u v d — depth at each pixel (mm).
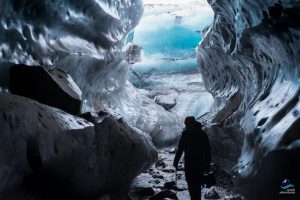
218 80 14789
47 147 3820
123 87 16047
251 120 5305
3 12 5305
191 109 22031
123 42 14891
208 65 15547
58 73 6285
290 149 3473
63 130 4309
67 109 5562
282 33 4918
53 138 4000
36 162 3656
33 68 5527
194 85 24641
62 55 7246
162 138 16922
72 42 8391
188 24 33906
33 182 3775
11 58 5582
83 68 9125
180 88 24500
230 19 8758
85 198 5168
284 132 3719
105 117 5863
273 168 3625
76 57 8008
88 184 4992
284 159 3512
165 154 13891
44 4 6574
